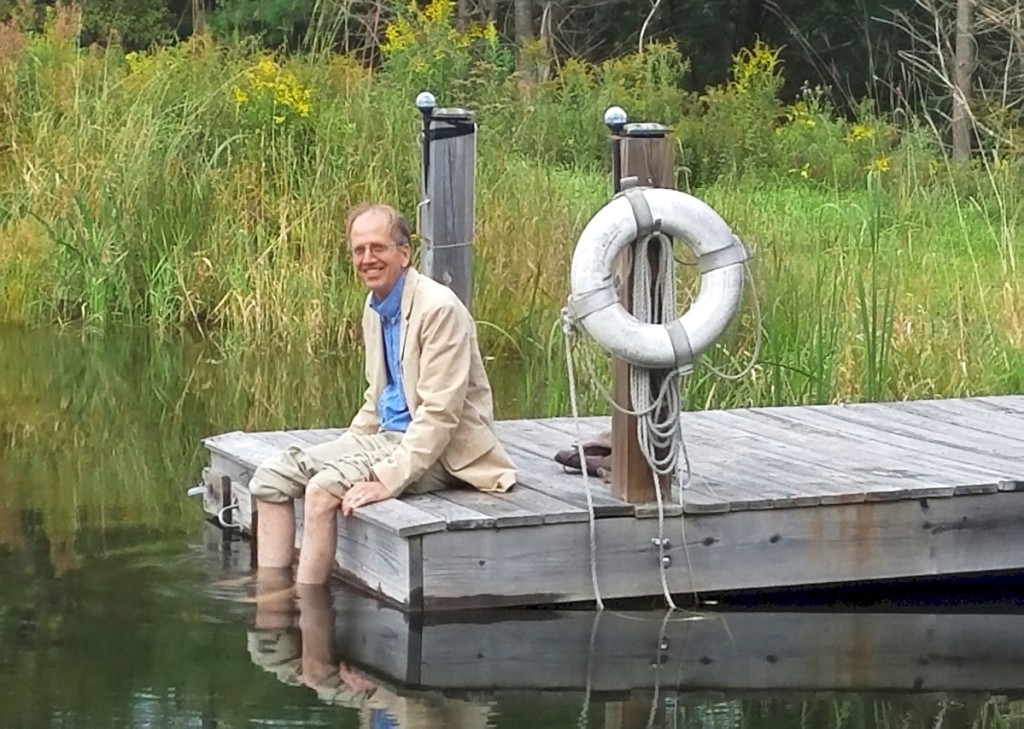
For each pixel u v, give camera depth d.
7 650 5.89
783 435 8.20
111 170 14.41
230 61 15.70
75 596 6.58
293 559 7.14
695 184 21.69
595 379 6.79
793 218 13.91
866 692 5.68
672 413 6.56
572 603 6.58
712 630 6.37
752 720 5.37
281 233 13.46
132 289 14.16
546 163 15.70
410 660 5.89
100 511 8.01
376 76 16.09
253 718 5.21
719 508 6.66
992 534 7.00
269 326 13.09
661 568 6.64
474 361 6.89
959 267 12.05
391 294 6.78
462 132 7.83
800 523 6.78
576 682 5.70
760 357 10.20
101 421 10.20
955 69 23.05
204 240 14.09
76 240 14.36
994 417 8.73
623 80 24.08
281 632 6.17
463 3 28.91
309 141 14.27
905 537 6.90
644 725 5.29
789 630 6.39
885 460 7.55
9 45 16.58
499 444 6.96
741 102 23.69
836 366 10.12
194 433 9.88
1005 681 5.83
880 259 11.62
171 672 5.66
